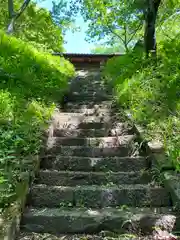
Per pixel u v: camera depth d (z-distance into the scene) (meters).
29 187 3.79
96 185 4.07
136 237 3.15
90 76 12.26
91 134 5.76
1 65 7.12
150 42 9.33
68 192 3.77
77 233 3.27
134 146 4.99
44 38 17.09
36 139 4.75
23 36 15.29
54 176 4.18
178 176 3.86
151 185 3.97
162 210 3.54
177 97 5.97
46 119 5.80
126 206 3.62
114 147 5.02
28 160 4.17
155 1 9.41
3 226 2.92
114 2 14.95
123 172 4.29
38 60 9.30
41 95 6.98
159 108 5.75
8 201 3.33
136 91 6.71
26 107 5.66
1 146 4.23
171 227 3.27
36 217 3.34
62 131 5.78
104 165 4.54
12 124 4.83
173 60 7.18
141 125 5.51
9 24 11.39
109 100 8.30
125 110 6.41
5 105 5.16
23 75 7.16
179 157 4.12
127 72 8.80
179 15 12.66
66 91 8.68
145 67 8.11
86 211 3.50
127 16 13.67
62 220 3.32
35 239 3.08
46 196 3.75
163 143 4.64
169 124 4.96
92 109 7.34
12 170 3.82
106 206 3.69
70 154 4.96
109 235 3.20
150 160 4.48
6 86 6.26
